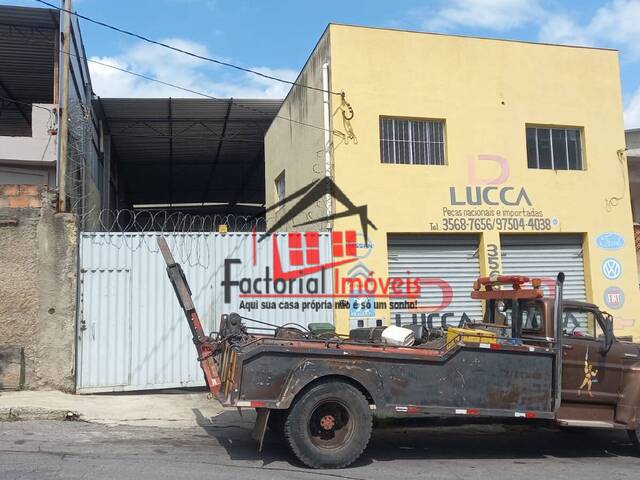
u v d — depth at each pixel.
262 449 7.52
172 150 23.47
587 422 7.82
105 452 7.09
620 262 13.95
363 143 12.68
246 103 18.56
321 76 13.10
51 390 10.25
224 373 7.15
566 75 14.20
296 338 7.60
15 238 10.34
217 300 11.40
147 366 10.81
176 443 7.73
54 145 13.15
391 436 8.75
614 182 14.21
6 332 10.18
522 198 13.51
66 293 10.45
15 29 13.88
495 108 13.60
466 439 8.73
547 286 13.60
